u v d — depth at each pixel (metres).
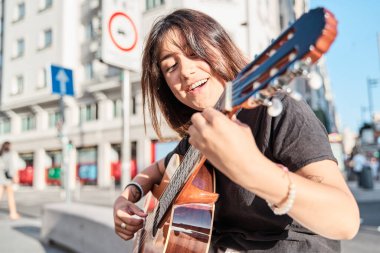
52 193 15.98
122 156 4.50
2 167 6.86
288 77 0.62
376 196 11.34
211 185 1.11
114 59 3.76
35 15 21.52
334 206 0.68
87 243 3.40
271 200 0.68
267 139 0.88
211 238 1.13
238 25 14.20
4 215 7.59
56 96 19.69
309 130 0.82
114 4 3.79
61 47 19.62
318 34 0.56
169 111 1.53
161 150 5.39
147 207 1.57
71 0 19.89
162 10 14.84
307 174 0.78
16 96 22.36
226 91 0.81
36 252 3.99
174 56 1.17
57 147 20.30
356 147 21.83
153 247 1.31
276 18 17.55
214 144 0.65
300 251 0.94
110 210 3.91
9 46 23.03
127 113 4.52
